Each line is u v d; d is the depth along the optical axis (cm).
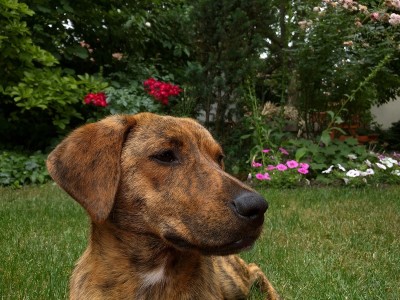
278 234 118
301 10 243
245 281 78
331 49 198
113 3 259
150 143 59
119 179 58
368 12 219
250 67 201
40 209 141
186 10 266
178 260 59
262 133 199
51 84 212
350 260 99
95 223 60
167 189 57
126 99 217
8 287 82
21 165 198
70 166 57
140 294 59
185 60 278
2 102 225
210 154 61
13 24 202
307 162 195
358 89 195
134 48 263
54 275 86
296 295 80
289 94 239
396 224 126
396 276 90
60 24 239
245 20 197
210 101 208
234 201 52
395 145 309
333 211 141
